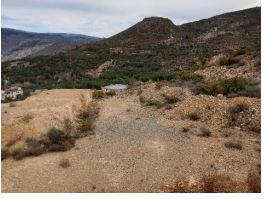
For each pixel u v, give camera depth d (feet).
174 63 212.02
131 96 88.33
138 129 56.34
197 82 94.22
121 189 35.65
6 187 35.19
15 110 56.80
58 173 39.19
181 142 49.34
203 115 62.39
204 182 35.68
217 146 47.47
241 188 34.88
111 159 43.39
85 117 66.54
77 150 46.88
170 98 74.95
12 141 46.44
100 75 222.48
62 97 74.69
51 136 49.44
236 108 60.64
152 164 41.65
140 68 225.97
